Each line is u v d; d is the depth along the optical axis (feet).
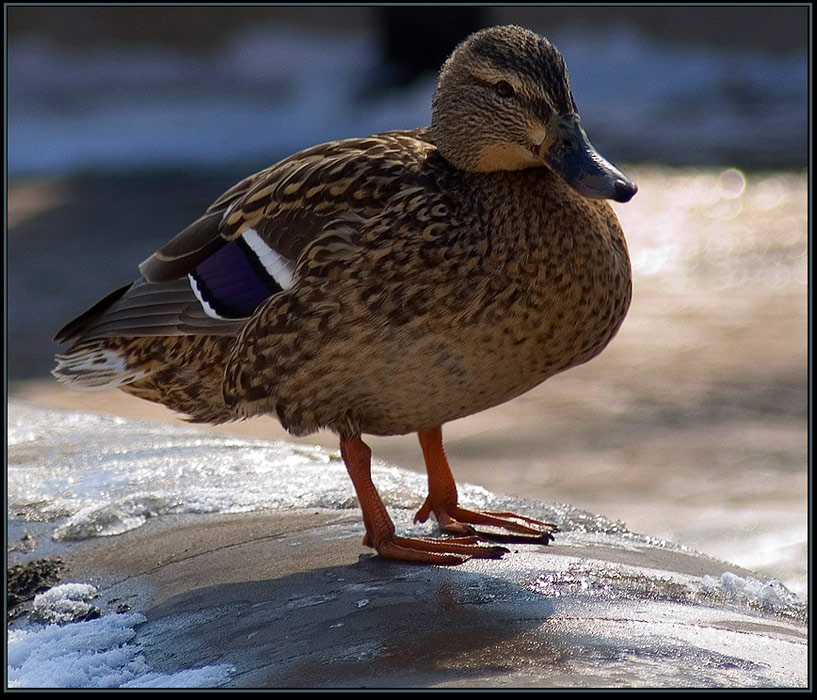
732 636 19.51
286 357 23.39
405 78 150.51
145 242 84.33
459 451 46.78
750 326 61.00
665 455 44.27
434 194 22.88
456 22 150.30
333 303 22.72
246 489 27.50
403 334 22.49
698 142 111.96
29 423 32.35
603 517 27.07
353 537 24.63
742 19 160.35
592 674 17.70
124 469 28.76
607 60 153.38
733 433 45.85
